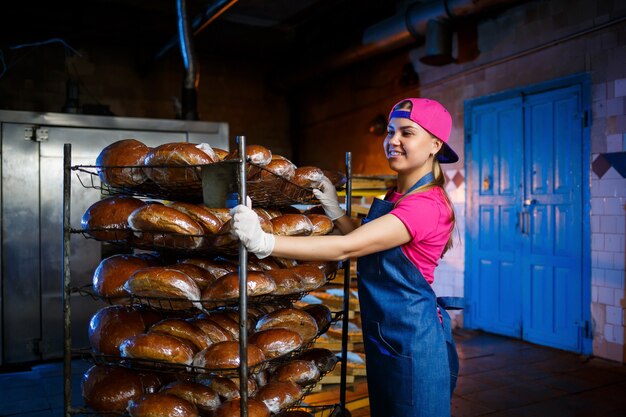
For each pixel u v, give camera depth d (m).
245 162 1.56
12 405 3.25
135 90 7.50
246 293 1.61
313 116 8.33
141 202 1.93
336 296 3.57
